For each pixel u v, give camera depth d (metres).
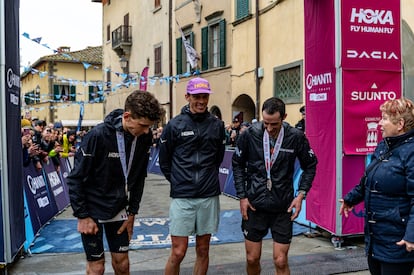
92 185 3.19
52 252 5.62
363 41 5.50
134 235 6.42
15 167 4.95
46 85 37.47
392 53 5.63
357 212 5.57
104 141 3.07
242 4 14.47
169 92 20.39
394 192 2.87
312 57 5.93
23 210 5.29
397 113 2.87
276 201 3.75
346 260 5.08
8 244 4.63
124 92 26.02
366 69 5.52
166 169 3.99
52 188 8.13
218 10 16.14
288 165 3.79
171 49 20.14
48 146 8.39
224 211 8.05
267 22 13.26
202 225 3.91
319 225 5.91
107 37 29.17
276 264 3.79
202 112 3.90
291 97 12.20
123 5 26.41
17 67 5.09
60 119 37.28
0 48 4.48
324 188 5.80
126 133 3.10
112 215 3.20
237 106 15.35
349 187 5.50
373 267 3.10
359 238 5.99
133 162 3.21
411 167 2.79
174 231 3.88
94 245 3.21
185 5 18.80
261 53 13.62
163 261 5.23
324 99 5.71
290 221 3.81
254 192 3.79
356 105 5.50
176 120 3.92
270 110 3.63
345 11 5.41
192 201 3.86
